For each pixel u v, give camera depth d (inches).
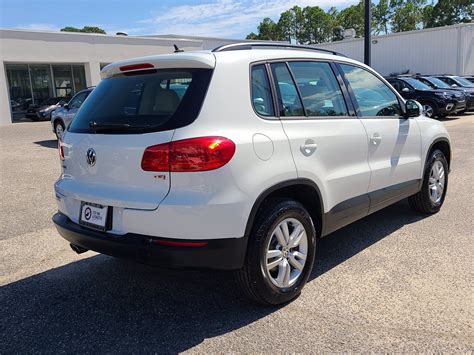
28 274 162.9
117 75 138.6
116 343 117.0
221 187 112.6
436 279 146.3
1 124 924.6
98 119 131.9
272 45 149.7
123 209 118.5
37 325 127.1
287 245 131.9
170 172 111.6
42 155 449.1
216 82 119.2
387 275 150.7
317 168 138.1
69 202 137.0
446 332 116.1
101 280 156.2
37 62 977.5
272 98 131.5
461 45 988.6
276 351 111.0
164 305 136.8
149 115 120.3
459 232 189.8
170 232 111.9
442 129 215.5
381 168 170.4
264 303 130.4
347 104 159.9
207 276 156.4
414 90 657.6
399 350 109.4
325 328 120.3
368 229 198.5
